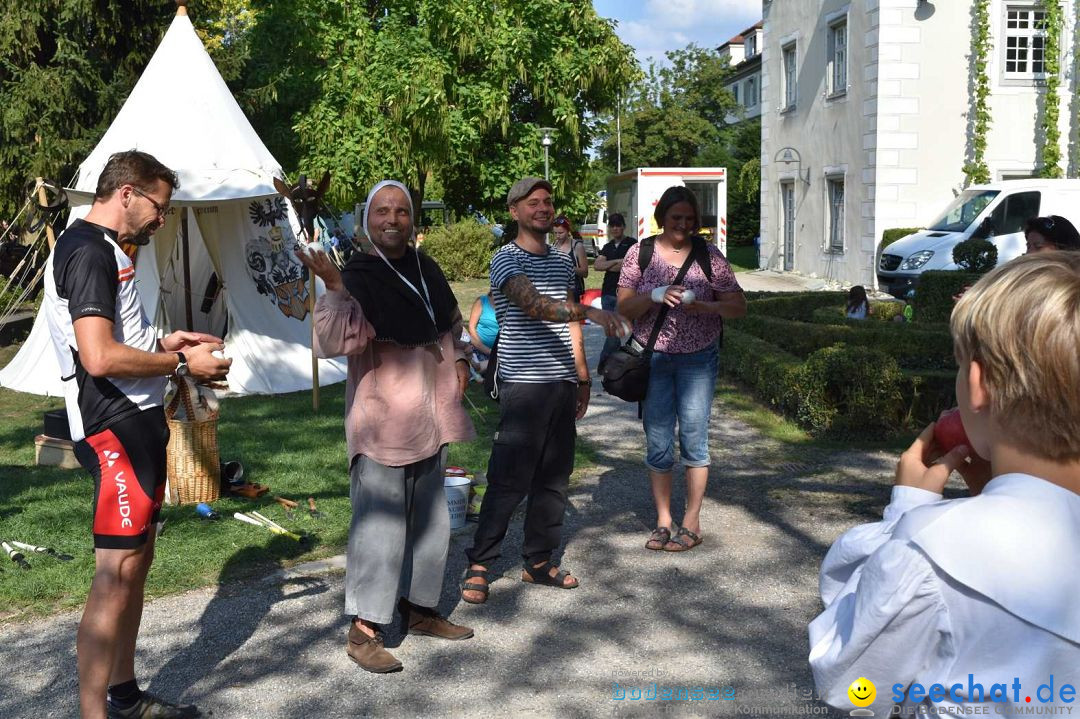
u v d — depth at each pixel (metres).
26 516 6.02
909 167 22.31
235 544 5.40
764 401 9.39
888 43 21.95
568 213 26.62
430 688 3.78
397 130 23.62
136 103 10.79
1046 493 1.30
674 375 5.22
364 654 3.94
